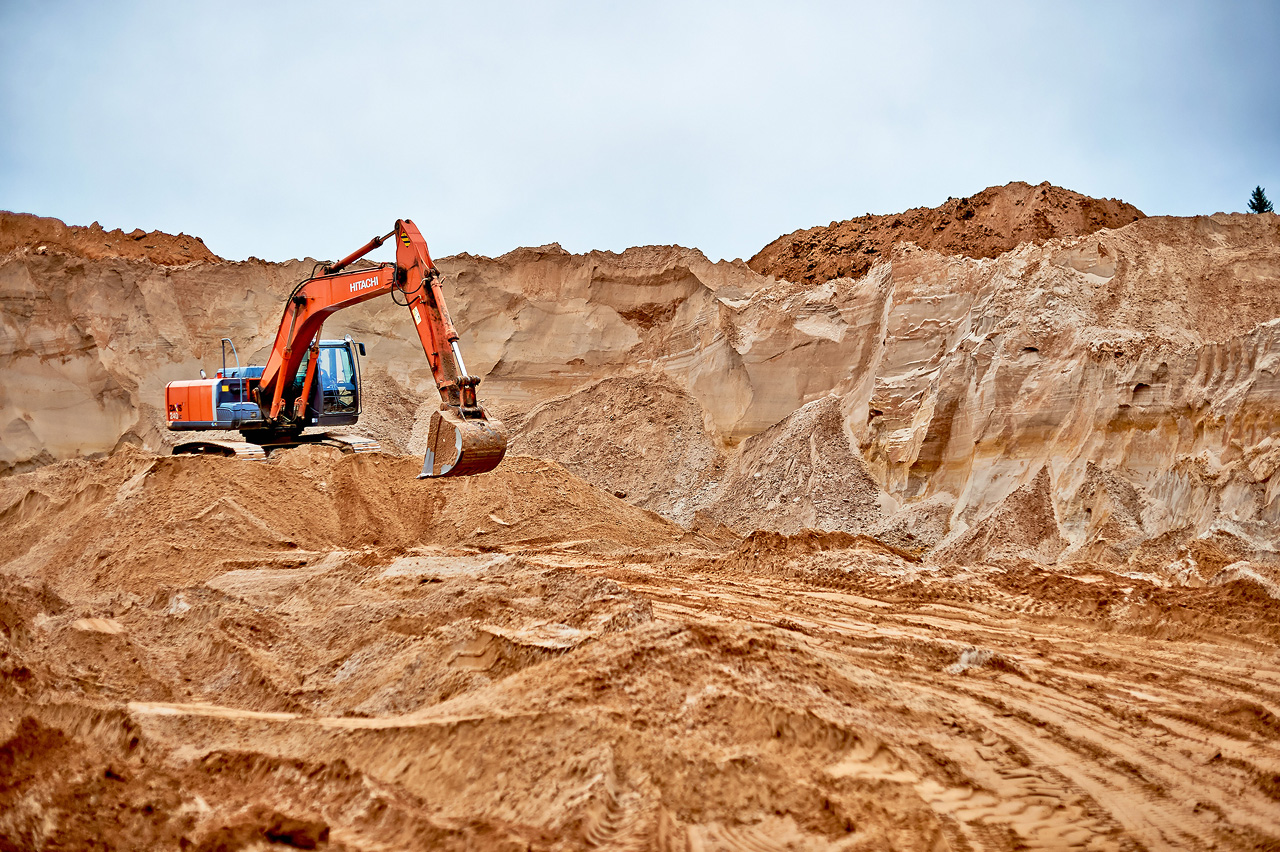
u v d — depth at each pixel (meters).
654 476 31.38
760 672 9.15
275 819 7.04
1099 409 21.62
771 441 29.16
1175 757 8.95
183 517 21.44
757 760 7.67
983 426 23.61
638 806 6.93
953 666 12.01
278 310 40.12
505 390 37.75
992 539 21.22
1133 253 25.78
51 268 37.47
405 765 8.25
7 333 36.56
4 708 9.94
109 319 37.78
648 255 36.56
